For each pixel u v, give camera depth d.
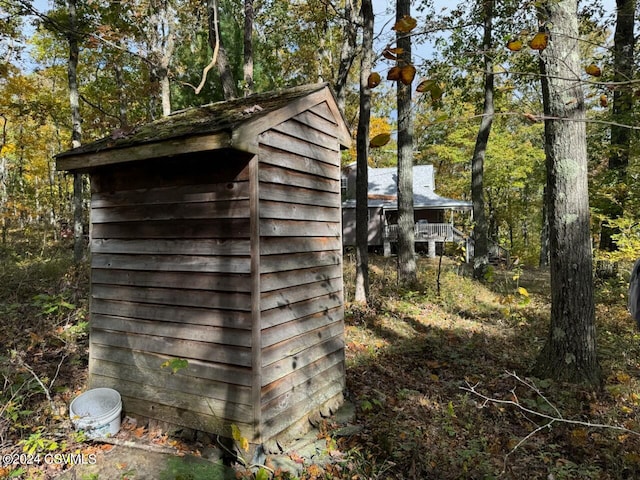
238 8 14.35
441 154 21.41
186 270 3.67
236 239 3.41
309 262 4.13
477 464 3.41
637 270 1.50
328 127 4.55
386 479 3.24
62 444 3.37
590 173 10.28
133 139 3.74
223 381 3.48
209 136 3.17
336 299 4.64
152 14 11.51
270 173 3.56
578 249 5.11
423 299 9.38
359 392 4.89
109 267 4.14
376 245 21.73
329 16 12.20
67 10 11.20
